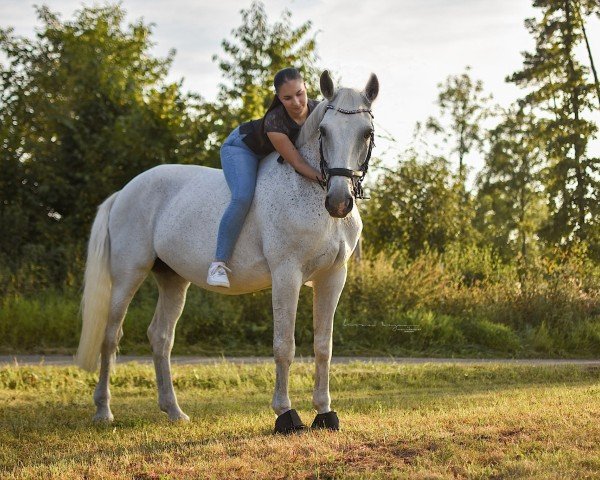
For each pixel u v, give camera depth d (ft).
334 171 17.15
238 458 15.62
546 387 29.22
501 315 51.80
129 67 97.19
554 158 111.96
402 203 73.31
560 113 110.11
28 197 63.62
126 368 33.45
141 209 22.61
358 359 42.11
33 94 69.56
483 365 36.32
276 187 18.86
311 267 18.60
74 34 79.71
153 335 22.82
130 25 101.71
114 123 64.54
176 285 23.02
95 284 22.59
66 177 64.34
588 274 59.26
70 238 61.11
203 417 22.33
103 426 21.09
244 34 72.18
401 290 51.72
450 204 74.84
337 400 25.77
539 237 108.27
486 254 63.57
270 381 32.24
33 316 45.57
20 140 66.39
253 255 19.39
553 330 49.98
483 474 13.92
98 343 22.27
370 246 67.67
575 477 13.48
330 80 17.84
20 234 61.31
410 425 18.75
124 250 22.68
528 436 16.71
